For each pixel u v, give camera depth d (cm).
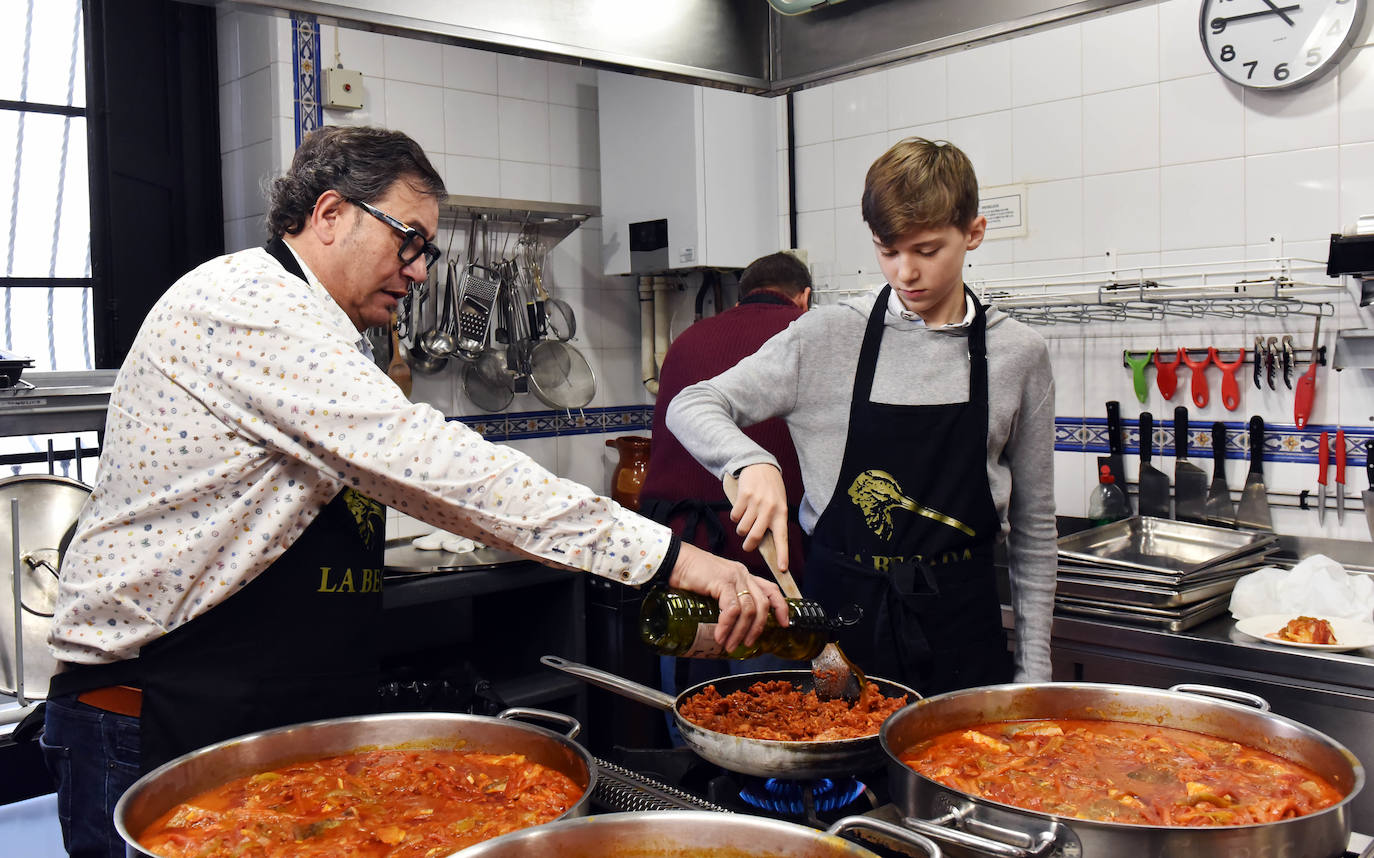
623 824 88
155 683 129
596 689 321
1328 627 211
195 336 123
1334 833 88
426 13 118
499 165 375
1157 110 285
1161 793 109
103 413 241
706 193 353
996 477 170
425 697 276
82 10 314
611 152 381
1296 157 264
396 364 324
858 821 90
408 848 102
